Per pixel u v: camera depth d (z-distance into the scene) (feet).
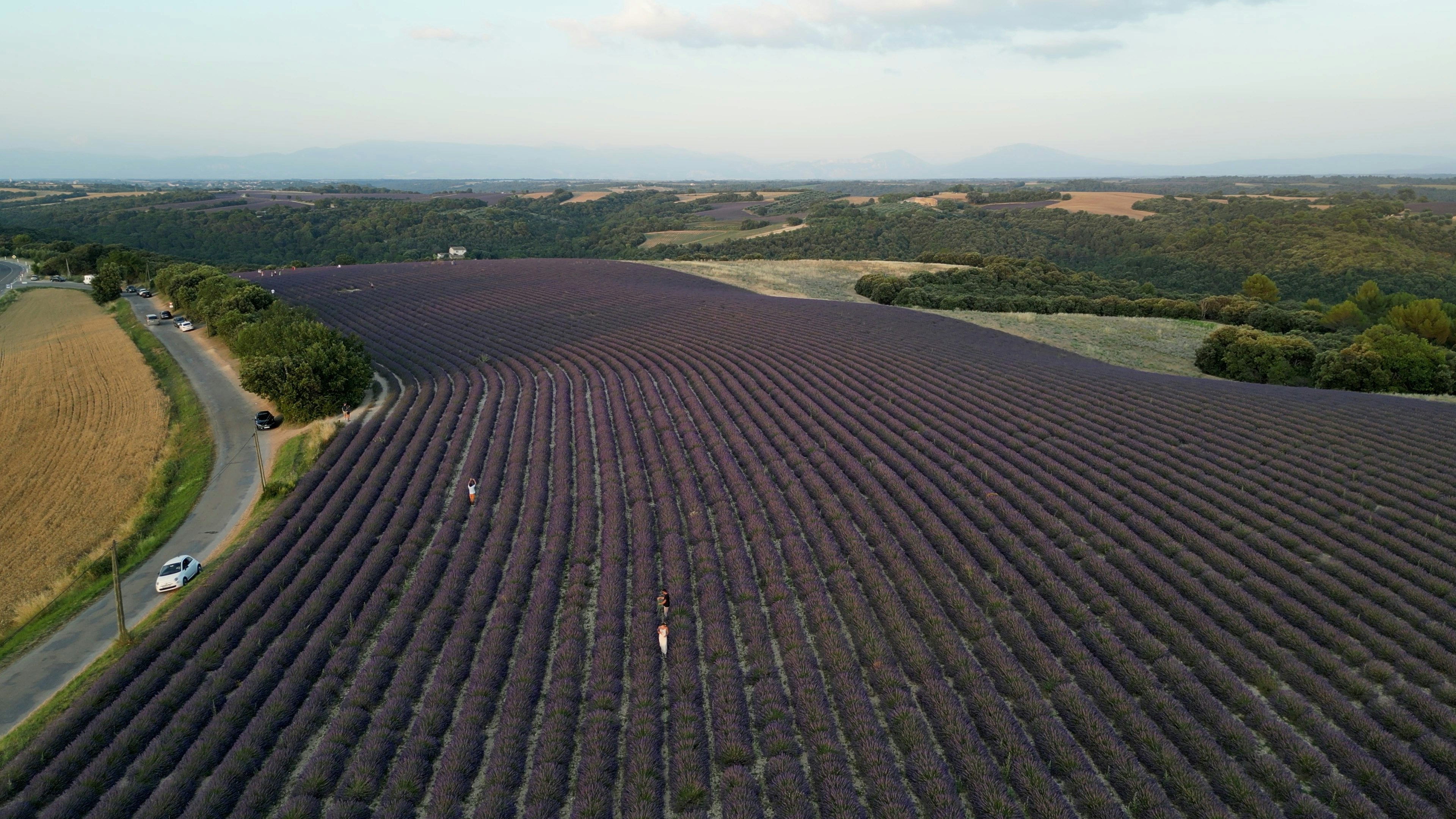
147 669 68.80
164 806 50.16
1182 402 134.82
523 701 61.00
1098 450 112.16
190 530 106.63
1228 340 185.68
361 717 59.82
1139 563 79.82
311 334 165.58
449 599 76.89
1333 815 46.50
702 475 105.19
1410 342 170.60
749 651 66.90
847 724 58.03
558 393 152.76
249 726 58.29
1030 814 49.14
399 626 72.18
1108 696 58.85
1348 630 67.21
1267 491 95.20
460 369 180.04
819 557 84.43
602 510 99.04
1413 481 96.84
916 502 93.30
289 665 68.08
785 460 111.55
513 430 131.34
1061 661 65.72
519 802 52.06
